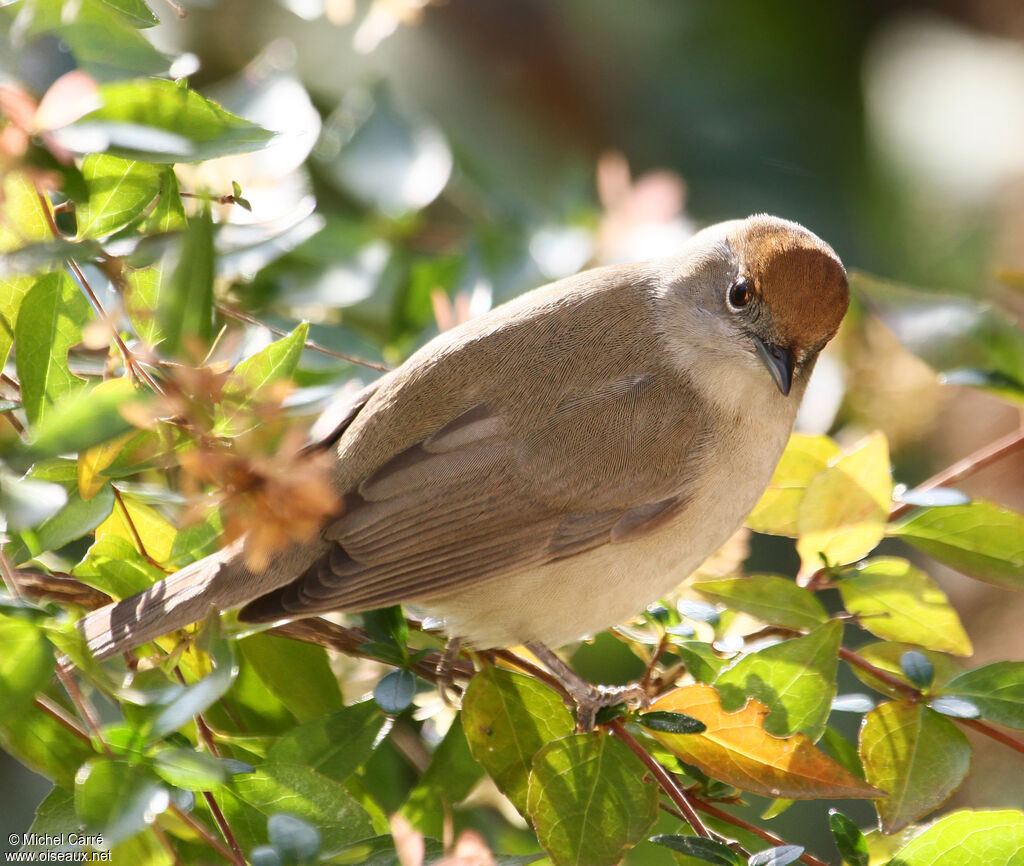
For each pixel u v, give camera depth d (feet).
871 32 55.57
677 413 27.66
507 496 26.61
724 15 55.16
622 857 21.04
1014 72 53.72
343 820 20.48
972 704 23.16
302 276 31.42
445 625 26.99
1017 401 28.73
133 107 19.01
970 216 51.39
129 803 17.29
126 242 20.34
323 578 24.30
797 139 53.83
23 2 19.06
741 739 21.72
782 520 28.86
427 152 34.60
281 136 19.31
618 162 35.04
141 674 21.63
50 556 24.56
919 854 21.40
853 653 24.80
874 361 37.17
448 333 28.19
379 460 26.53
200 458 18.54
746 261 28.84
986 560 26.32
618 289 29.22
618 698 25.52
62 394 20.75
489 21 51.72
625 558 27.12
